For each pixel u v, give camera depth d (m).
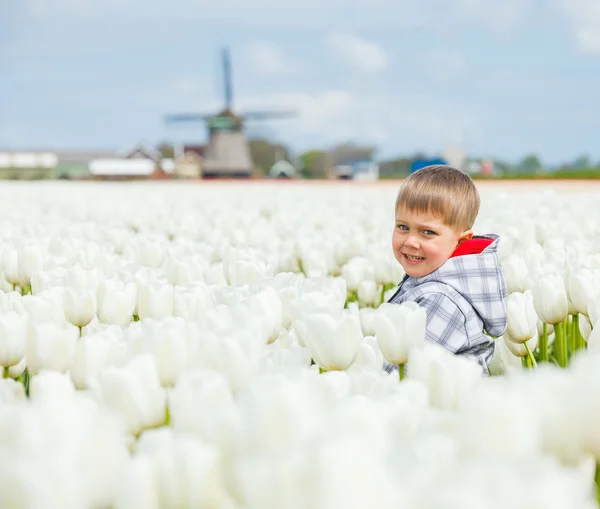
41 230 7.78
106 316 3.12
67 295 3.02
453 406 1.82
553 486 0.98
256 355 1.87
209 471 1.18
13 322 2.47
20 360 2.54
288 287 3.04
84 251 4.94
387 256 4.93
